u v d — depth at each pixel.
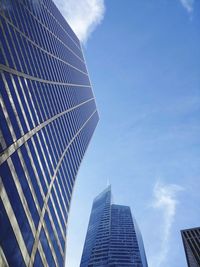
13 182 35.75
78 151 103.88
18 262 31.48
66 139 88.94
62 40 130.25
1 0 55.38
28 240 36.03
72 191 77.12
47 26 103.19
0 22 51.00
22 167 40.59
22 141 43.94
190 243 96.06
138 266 152.62
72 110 111.50
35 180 45.91
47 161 58.28
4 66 45.78
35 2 93.38
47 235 44.84
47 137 63.59
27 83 57.66
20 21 66.44
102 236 178.25
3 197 31.64
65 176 73.31
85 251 176.75
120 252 160.75
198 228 106.00
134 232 181.75
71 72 131.88
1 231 29.16
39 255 38.75
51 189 55.50
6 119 39.56
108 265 151.25
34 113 57.25
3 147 35.75
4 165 34.31
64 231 57.00
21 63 57.00
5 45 49.59
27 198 39.59
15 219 33.38
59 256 49.03
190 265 87.50
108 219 195.38
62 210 60.06
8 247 29.83
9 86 45.28
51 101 78.94
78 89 140.12
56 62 102.00
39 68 73.38
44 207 47.25
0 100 39.31
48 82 80.62
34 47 73.62
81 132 120.56
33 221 39.91
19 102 48.28
